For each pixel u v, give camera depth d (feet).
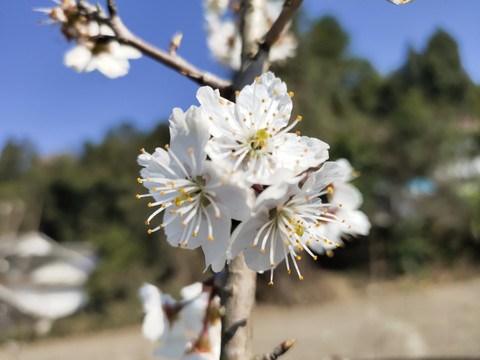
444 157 60.18
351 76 78.59
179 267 51.16
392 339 24.35
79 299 51.24
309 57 59.06
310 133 53.47
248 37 4.42
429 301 35.99
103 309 49.14
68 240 82.89
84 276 53.16
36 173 91.50
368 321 30.94
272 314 40.60
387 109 77.41
